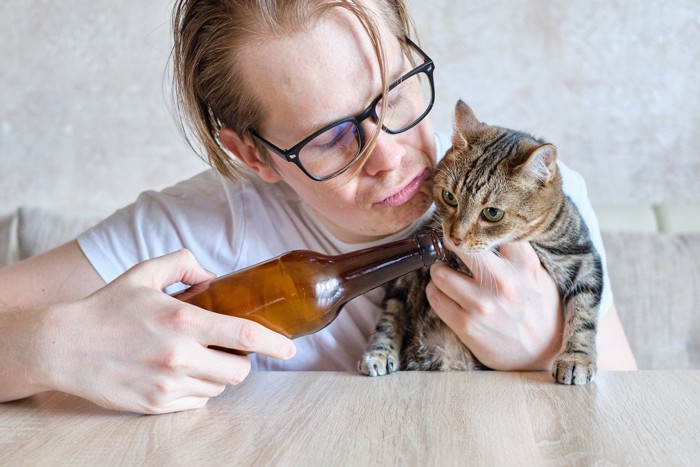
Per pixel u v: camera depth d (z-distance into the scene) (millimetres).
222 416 876
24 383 927
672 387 929
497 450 717
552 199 1287
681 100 2328
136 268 981
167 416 892
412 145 1143
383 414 850
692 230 2225
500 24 2363
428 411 855
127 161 2623
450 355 1267
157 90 2562
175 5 1281
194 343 894
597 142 2387
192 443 782
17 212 2340
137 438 809
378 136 1031
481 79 2402
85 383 902
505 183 1278
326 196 1154
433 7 2379
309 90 1031
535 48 2363
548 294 1205
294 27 1008
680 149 2354
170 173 2615
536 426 787
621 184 2396
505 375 1038
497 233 1280
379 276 971
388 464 690
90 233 1390
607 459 684
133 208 1443
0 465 731
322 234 1339
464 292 1159
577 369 979
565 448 716
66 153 2637
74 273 1340
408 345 1282
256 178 1434
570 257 1272
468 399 902
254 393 974
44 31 2557
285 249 1349
